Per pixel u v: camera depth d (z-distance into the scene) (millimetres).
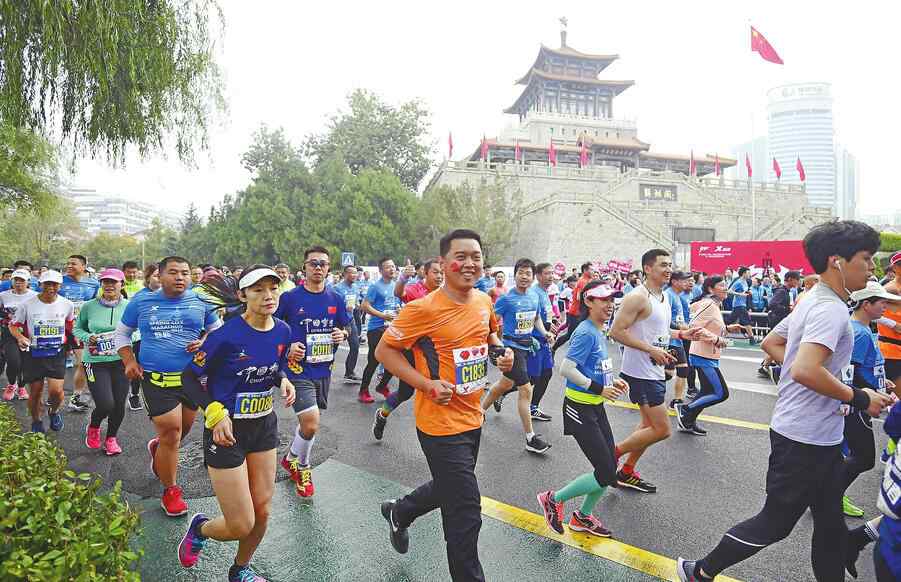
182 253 61469
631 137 65938
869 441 3854
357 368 10617
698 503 4359
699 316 6500
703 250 19797
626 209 43938
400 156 55344
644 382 4371
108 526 2209
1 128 7043
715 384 6078
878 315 3922
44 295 6039
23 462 2670
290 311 4969
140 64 6324
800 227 44594
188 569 3381
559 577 3271
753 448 5730
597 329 3869
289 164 42906
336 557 3506
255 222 40344
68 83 6246
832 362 2734
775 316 11969
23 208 14438
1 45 5574
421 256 40125
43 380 6082
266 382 3137
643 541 3730
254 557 3504
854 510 4152
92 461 5238
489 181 48156
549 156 55906
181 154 7715
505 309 5875
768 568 3402
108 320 5375
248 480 3064
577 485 3721
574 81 65750
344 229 39094
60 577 1833
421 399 2941
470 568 2689
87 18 5629
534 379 6699
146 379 4086
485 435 6195
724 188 50719
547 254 38781
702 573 2949
